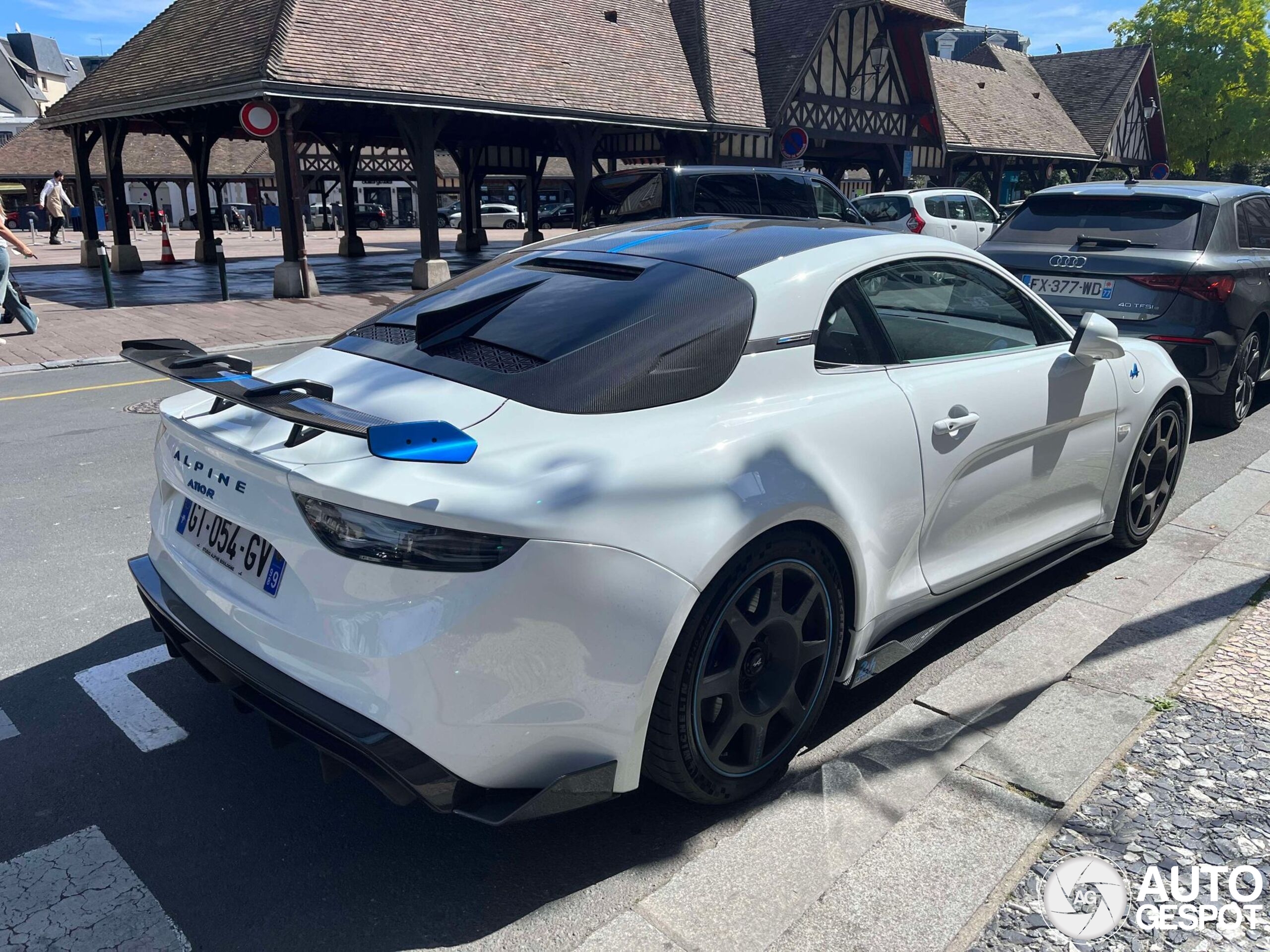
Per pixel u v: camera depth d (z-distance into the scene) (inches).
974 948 80.3
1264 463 222.8
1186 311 232.1
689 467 90.0
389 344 112.8
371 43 632.4
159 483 117.0
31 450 252.2
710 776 96.3
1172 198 245.6
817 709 107.5
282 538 88.7
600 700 84.7
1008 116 1300.4
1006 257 258.1
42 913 88.7
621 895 91.3
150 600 106.9
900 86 1059.3
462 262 942.4
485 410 91.8
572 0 824.9
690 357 98.9
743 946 82.7
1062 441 140.2
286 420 82.7
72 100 809.5
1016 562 136.6
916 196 663.1
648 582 84.9
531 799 83.7
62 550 180.4
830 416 104.5
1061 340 147.6
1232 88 1742.1
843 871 91.8
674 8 936.3
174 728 120.7
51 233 1206.3
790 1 976.9
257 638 90.7
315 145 1266.0
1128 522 165.2
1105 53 1566.2
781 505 94.0
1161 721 111.3
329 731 82.8
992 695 123.9
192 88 613.9
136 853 97.4
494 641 80.0
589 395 93.0
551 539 80.7
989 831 94.2
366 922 88.0
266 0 634.2
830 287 112.5
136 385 349.4
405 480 82.2
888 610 114.3
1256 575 151.9
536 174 1166.3
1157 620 136.6
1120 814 95.7
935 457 116.3
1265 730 109.0
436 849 98.3
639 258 117.6
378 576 81.4
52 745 116.8
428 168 655.8
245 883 93.2
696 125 823.1
